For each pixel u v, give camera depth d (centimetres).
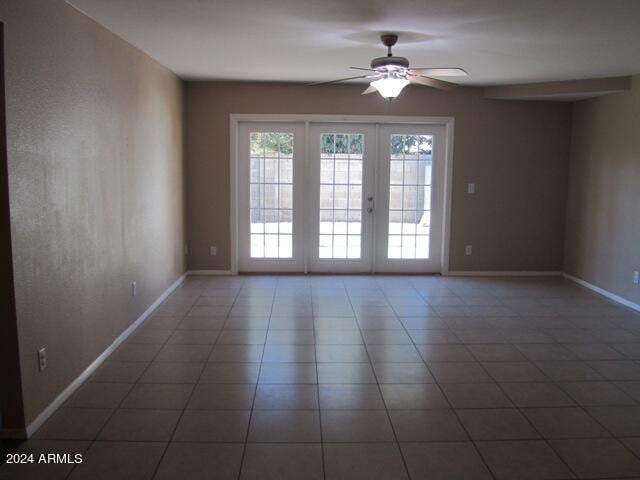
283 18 341
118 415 295
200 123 620
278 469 246
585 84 549
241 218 650
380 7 315
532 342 421
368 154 645
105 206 368
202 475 241
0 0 236
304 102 620
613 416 300
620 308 522
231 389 330
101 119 358
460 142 636
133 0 303
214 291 570
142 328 445
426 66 492
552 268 664
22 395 263
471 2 303
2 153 242
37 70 270
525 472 246
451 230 653
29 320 267
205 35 387
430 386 338
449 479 240
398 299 548
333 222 658
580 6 307
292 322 466
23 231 259
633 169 520
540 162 643
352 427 285
